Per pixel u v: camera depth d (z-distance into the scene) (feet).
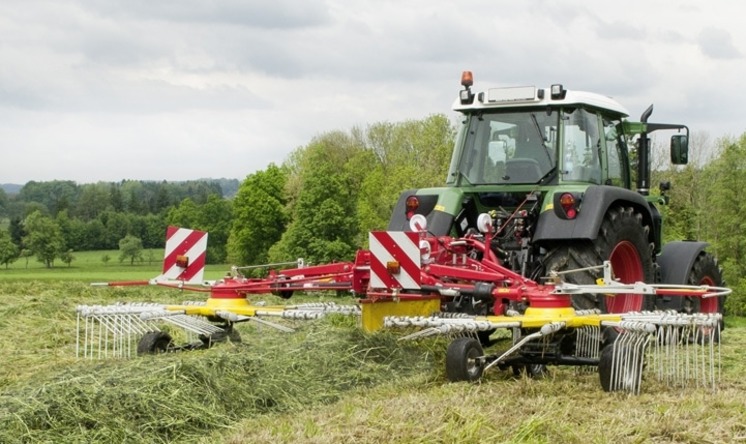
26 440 15.53
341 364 22.22
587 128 29.04
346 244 136.56
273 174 172.86
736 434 16.96
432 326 22.16
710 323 22.71
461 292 23.11
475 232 29.43
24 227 217.36
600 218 25.94
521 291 22.68
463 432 16.11
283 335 24.86
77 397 17.24
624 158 32.50
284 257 140.46
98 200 277.64
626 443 16.08
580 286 22.44
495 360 21.90
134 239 216.13
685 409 18.67
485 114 29.89
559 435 16.51
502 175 29.09
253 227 170.71
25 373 24.84
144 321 25.55
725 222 126.41
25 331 35.96
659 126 33.04
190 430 17.22
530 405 18.97
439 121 155.02
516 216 27.61
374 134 179.83
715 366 26.68
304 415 18.34
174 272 26.45
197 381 18.99
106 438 16.05
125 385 18.29
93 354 29.35
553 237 26.03
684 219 132.05
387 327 24.22
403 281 22.77
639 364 21.47
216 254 202.18
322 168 140.56
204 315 25.48
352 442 15.67
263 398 19.35
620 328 21.65
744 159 125.90
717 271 34.94
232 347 23.02
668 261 33.45
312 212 138.41
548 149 28.63
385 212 143.74
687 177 140.67
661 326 22.57
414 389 21.13
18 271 193.57
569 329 22.84
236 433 16.80
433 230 28.17
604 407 19.30
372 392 20.67
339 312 25.48
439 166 145.48
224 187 404.16
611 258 28.89
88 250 239.50
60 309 44.11
